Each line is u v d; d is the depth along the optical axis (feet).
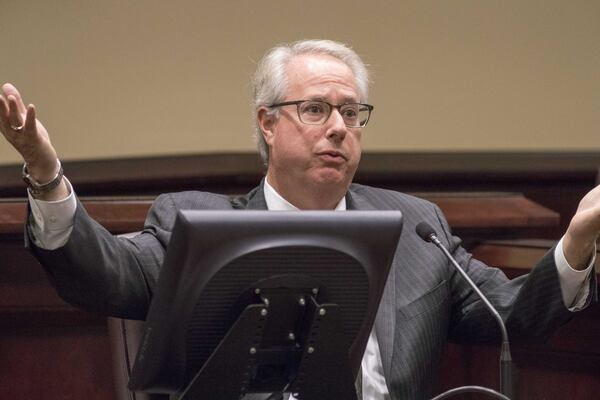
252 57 50.55
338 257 20.18
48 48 49.39
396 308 26.09
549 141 52.44
